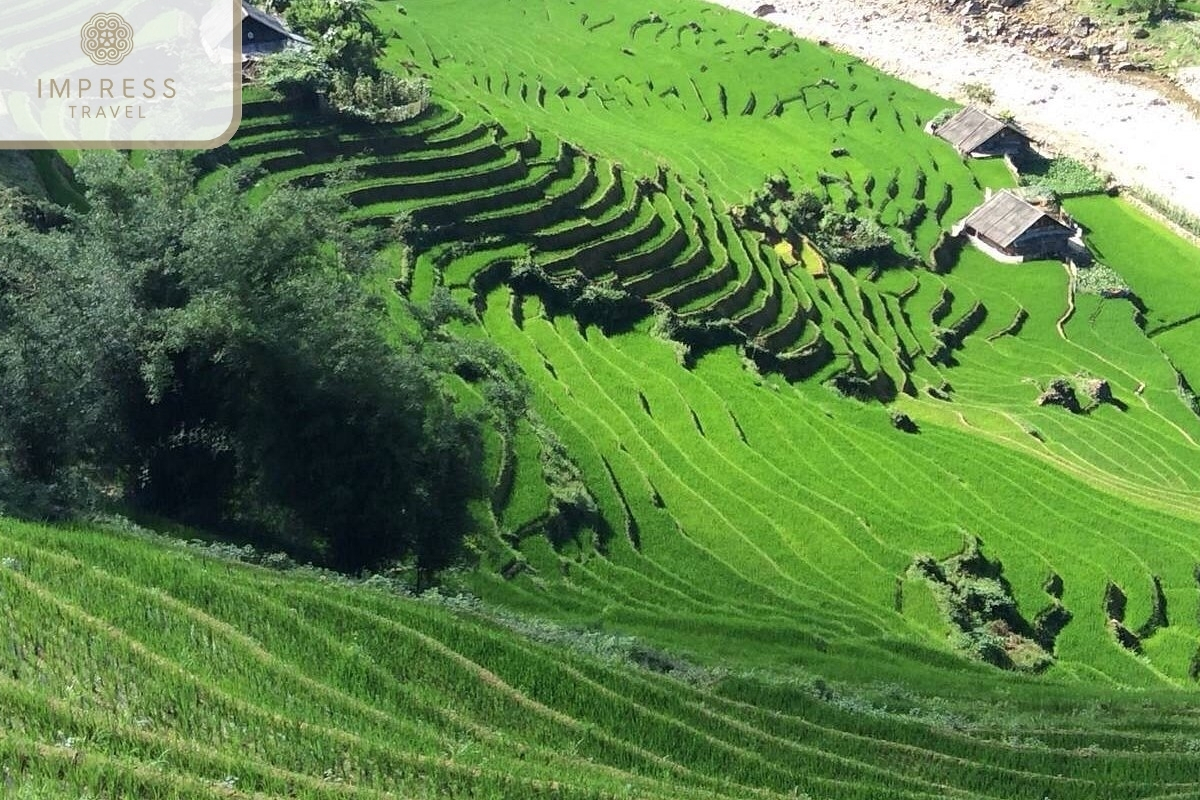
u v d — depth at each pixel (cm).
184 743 2491
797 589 5356
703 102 12100
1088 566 5969
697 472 6094
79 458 4112
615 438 6138
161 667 2775
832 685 4294
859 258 9631
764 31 14050
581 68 12344
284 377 4056
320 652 3188
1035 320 9506
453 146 8194
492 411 5419
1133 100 12781
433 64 11388
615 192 8556
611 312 7500
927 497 6344
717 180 9888
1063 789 3659
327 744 2675
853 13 14912
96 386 3947
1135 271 10319
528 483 5375
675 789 3003
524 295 7356
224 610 3222
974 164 11625
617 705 3469
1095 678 5309
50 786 2202
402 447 4181
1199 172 11556
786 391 7419
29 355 3838
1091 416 8119
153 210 4200
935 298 9406
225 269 3978
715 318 7775
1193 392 8931
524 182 8069
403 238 7138
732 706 3778
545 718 3300
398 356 4297
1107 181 11469
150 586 3222
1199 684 5462
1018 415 7900
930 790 3525
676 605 4972
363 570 4294
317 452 4134
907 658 4947
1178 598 5900
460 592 4447
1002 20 14338
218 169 7088
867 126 12144
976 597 5522
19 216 5541
